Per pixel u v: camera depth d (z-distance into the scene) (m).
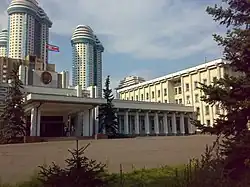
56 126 42.97
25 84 42.09
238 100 8.16
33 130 32.53
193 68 59.81
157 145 19.05
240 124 7.98
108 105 39.75
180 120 51.38
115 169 11.97
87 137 33.91
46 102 32.91
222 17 8.88
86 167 5.80
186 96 61.38
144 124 47.78
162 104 48.69
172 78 65.25
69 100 34.12
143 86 73.38
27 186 8.80
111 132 39.56
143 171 11.16
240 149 7.05
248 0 8.36
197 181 4.70
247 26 8.47
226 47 8.71
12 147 17.31
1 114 32.25
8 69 55.94
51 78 46.66
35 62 59.28
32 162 12.85
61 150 15.97
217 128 8.28
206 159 5.02
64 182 5.47
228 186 4.83
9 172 11.16
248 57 8.39
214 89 8.50
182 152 16.62
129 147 18.14
